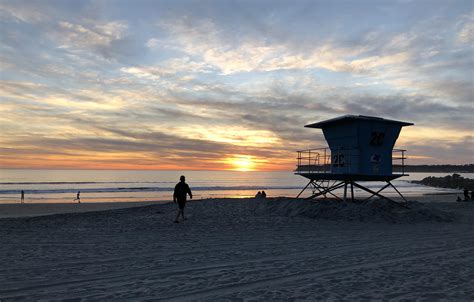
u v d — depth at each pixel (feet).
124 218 50.98
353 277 20.62
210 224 44.16
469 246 30.55
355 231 39.17
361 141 53.52
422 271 21.95
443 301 16.46
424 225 45.21
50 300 16.67
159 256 26.45
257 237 35.12
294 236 35.78
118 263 24.20
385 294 17.49
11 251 28.07
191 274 21.36
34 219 51.08
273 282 19.67
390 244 31.45
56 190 190.60
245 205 62.54
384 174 55.01
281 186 270.67
